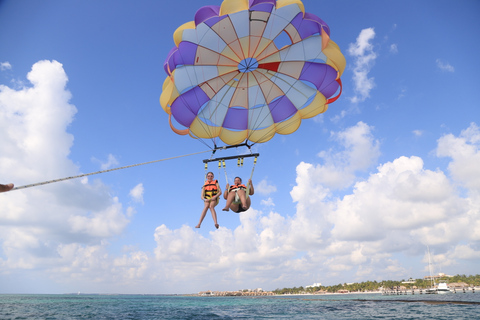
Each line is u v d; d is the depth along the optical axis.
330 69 12.41
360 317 16.59
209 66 12.22
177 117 12.76
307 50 11.98
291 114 13.44
